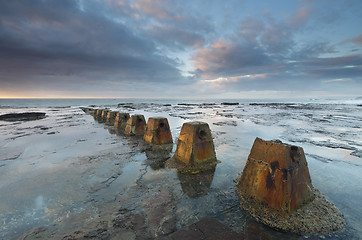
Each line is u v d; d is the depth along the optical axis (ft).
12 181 13.00
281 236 7.61
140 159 17.28
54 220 8.83
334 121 43.16
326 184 12.10
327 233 7.77
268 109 91.35
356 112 67.62
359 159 16.85
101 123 43.39
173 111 80.38
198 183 12.34
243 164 15.72
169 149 20.22
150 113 68.85
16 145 23.15
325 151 19.34
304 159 10.05
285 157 9.21
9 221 8.81
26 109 101.60
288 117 52.95
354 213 9.08
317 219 8.50
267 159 9.97
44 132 31.91
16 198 10.78
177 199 10.43
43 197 10.86
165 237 7.45
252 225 8.23
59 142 24.49
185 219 8.72
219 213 9.10
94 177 13.52
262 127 35.01
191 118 51.29
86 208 9.75
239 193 10.83
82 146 22.30
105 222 8.59
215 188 11.60
